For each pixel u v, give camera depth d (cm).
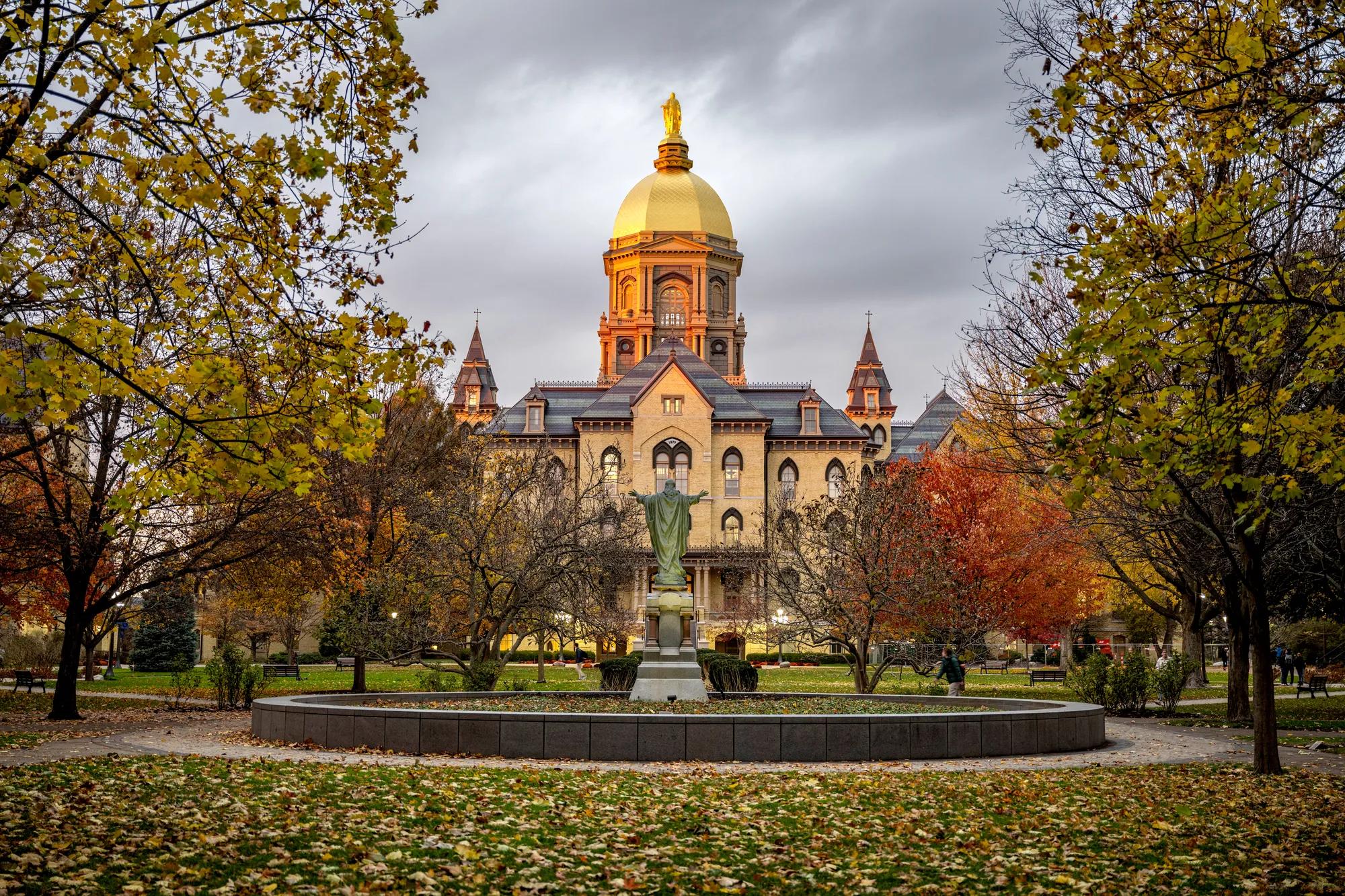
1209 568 2903
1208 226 1013
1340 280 1184
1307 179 1028
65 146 1112
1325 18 1118
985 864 1049
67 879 876
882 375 11269
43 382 934
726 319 11000
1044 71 1109
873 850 1110
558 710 2345
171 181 1020
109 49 997
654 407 8681
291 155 1012
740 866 1033
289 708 2066
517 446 8400
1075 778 1623
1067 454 1059
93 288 1462
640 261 10800
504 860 1020
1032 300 2294
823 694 3011
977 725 1953
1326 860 1080
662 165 11350
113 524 2777
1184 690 4547
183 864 956
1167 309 998
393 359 1105
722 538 8644
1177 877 1008
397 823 1163
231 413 1040
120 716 2952
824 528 4034
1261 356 1113
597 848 1080
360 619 3656
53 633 5288
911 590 3797
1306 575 2788
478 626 3528
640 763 1794
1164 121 1145
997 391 2559
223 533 2905
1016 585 4391
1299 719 3025
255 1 1032
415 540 3788
